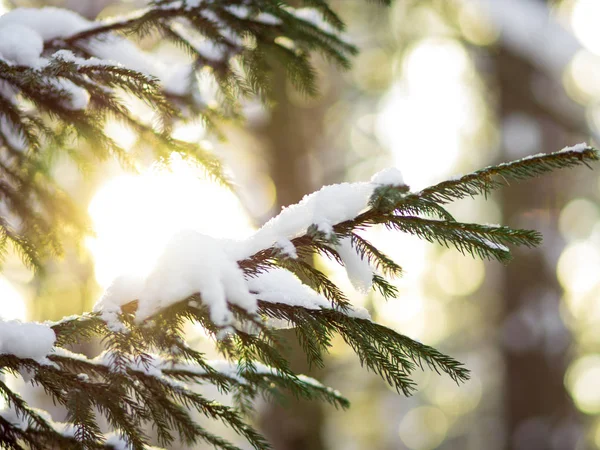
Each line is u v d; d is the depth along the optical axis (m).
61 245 2.19
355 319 1.29
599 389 10.48
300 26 1.90
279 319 1.34
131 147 1.82
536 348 6.62
